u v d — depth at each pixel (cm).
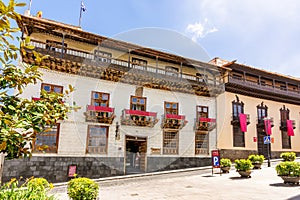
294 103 1992
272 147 1778
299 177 777
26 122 154
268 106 1838
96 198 539
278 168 820
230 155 1562
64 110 194
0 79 171
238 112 1675
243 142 1653
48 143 998
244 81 1719
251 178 956
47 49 1034
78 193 499
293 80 2017
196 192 692
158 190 716
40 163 972
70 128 970
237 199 589
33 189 247
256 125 1739
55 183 960
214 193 673
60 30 1030
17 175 922
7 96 177
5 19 142
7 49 163
